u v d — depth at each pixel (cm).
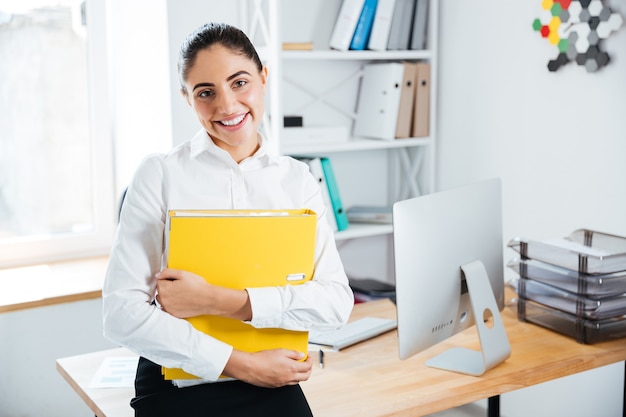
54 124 337
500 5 309
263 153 169
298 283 164
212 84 153
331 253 175
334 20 344
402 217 193
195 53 153
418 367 208
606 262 219
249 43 158
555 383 301
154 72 317
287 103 339
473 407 321
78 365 204
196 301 152
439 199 205
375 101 339
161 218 158
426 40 347
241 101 156
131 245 154
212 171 163
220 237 153
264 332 163
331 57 315
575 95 282
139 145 334
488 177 325
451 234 207
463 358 213
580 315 222
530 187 306
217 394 161
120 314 150
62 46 334
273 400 162
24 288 299
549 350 218
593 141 278
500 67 313
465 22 328
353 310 254
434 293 203
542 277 234
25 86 329
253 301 155
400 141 336
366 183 366
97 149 343
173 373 159
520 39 302
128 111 340
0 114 326
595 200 279
